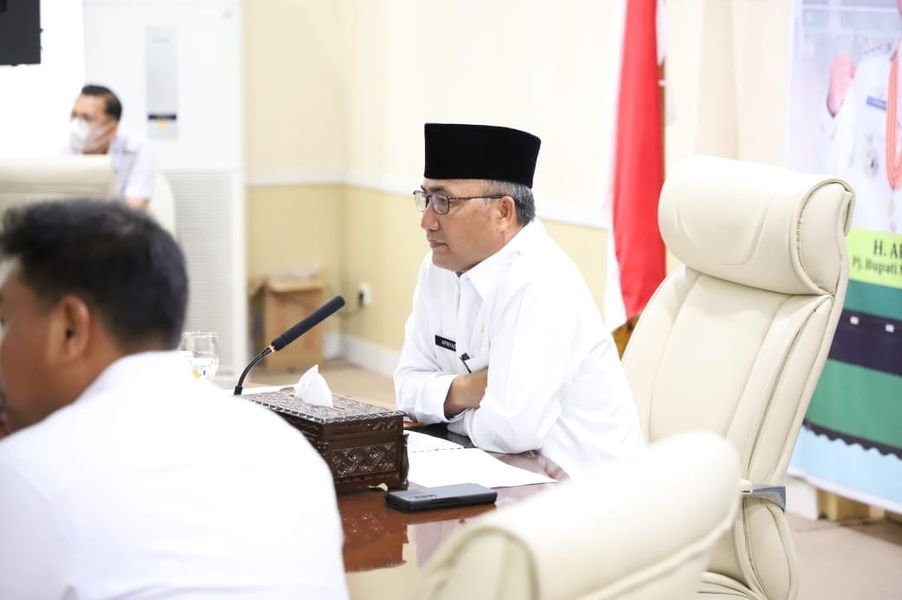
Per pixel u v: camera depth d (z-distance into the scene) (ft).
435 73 32.86
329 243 37.86
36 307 6.82
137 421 6.61
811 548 21.91
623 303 23.26
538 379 13.56
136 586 6.26
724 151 23.72
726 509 6.81
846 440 21.94
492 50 30.53
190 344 13.79
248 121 36.35
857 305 21.49
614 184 23.35
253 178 36.55
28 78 30.96
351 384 34.50
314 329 36.35
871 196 21.06
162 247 6.98
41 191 13.96
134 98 33.73
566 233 28.17
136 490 6.39
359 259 37.04
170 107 33.96
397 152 34.78
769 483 12.93
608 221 23.70
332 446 10.99
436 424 14.69
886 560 21.34
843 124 21.35
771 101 22.81
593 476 6.08
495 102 30.55
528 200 14.28
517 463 13.09
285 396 11.94
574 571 5.46
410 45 33.83
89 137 29.37
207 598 6.42
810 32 21.70
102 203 7.06
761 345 13.41
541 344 13.67
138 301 6.83
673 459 6.48
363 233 36.76
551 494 5.82
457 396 14.20
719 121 23.70
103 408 6.62
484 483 11.77
